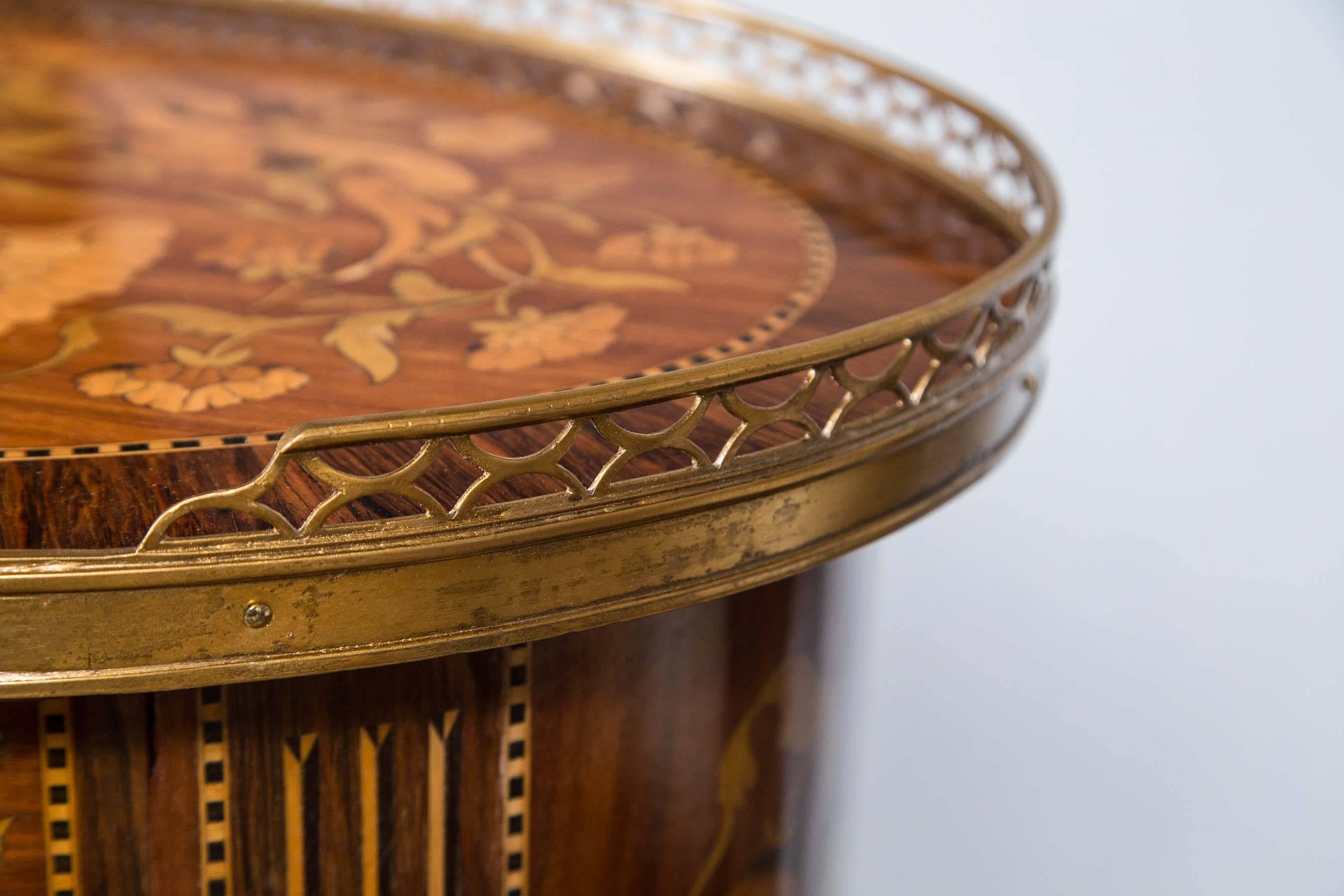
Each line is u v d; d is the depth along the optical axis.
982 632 3.11
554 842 1.55
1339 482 2.82
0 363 1.49
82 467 1.29
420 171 2.15
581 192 2.11
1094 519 3.01
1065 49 2.91
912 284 1.83
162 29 2.63
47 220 1.90
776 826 1.82
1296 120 2.76
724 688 1.63
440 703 1.43
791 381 1.55
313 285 1.75
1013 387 1.58
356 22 2.66
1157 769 3.04
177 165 2.12
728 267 1.86
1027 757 3.12
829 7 3.11
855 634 1.96
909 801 3.22
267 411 1.42
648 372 1.55
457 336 1.62
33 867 1.36
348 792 1.43
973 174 2.10
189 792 1.37
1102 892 3.12
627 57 2.51
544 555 1.20
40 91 2.35
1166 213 2.87
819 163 2.24
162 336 1.59
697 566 1.28
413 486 1.13
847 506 1.37
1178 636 2.99
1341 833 2.92
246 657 1.14
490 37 2.61
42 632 1.10
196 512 1.17
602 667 1.50
